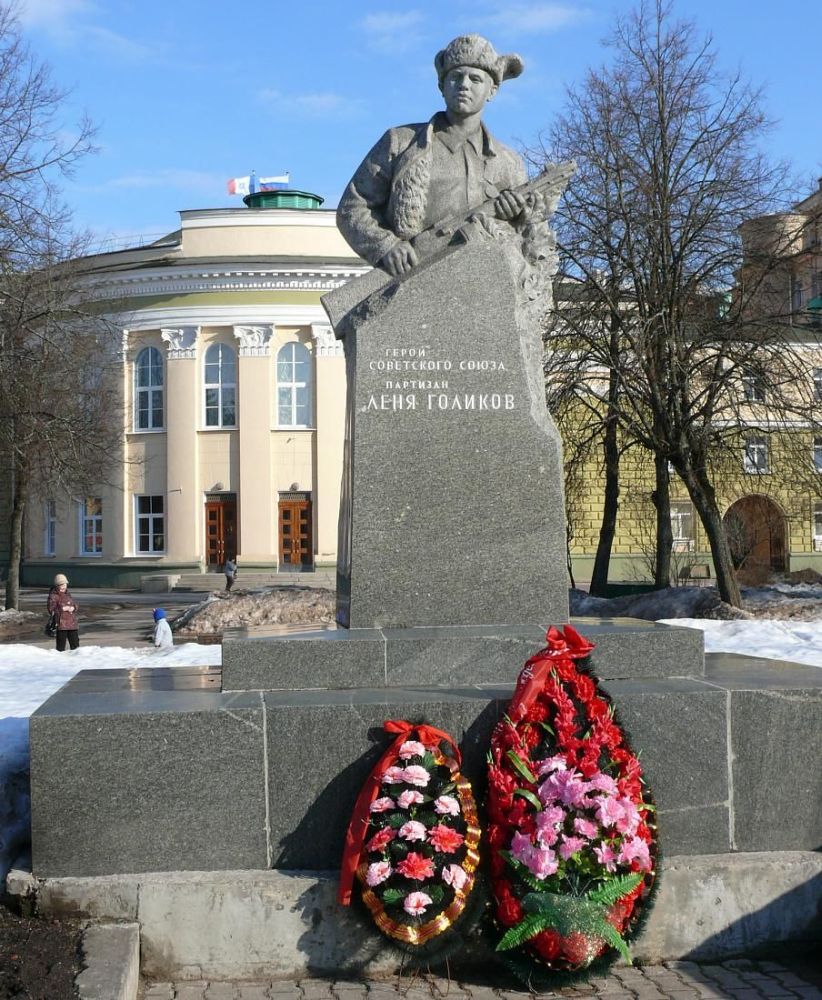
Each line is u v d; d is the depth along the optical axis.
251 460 38.31
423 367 6.45
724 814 5.12
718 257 21.31
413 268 6.62
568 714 4.77
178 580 38.56
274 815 4.89
